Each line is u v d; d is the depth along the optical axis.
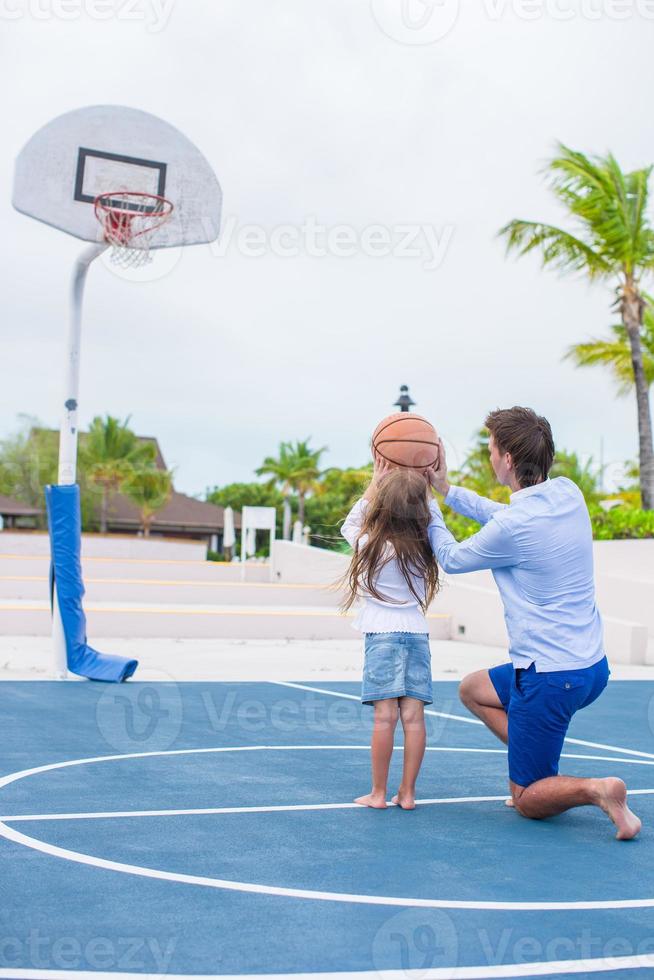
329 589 5.05
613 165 22.02
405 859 3.89
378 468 5.00
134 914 3.17
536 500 4.54
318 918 3.17
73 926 3.05
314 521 63.28
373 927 3.10
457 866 3.80
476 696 4.95
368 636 4.82
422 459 4.95
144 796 4.99
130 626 15.35
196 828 4.34
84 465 53.69
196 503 58.62
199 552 31.62
